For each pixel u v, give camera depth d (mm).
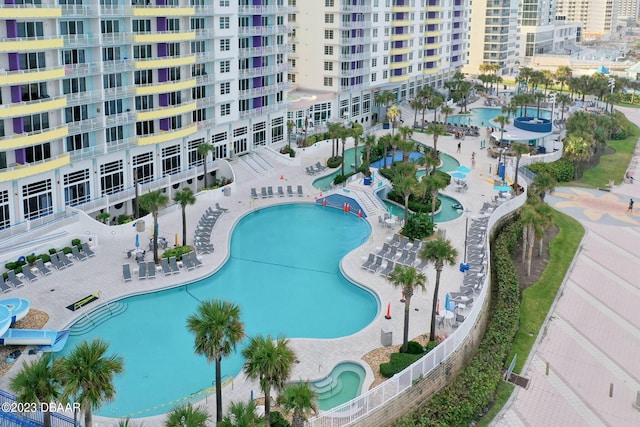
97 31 67812
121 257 62062
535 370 47781
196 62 82188
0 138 59031
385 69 132875
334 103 119312
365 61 125438
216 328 33656
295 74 123250
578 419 42219
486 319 54781
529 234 63969
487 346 48562
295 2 118688
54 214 66062
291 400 32406
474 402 42062
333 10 115000
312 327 51469
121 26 72375
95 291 54969
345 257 63375
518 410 42906
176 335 49625
